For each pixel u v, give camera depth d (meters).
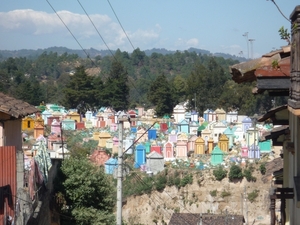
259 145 65.19
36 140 60.41
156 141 73.12
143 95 156.12
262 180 54.91
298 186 12.53
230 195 56.94
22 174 21.95
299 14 11.00
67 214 29.30
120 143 20.25
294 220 13.68
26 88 117.38
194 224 43.47
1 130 21.81
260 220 55.25
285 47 13.48
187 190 57.50
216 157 61.84
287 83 13.22
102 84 114.19
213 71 118.62
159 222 56.22
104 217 29.92
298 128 12.91
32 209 21.97
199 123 93.50
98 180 30.95
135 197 57.19
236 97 108.75
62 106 111.62
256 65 13.81
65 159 31.38
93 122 90.94
